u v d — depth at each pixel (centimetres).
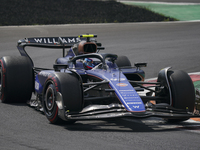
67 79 2144
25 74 2875
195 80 3856
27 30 7894
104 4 12131
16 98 2895
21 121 2250
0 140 1762
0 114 2466
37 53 5931
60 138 1812
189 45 6638
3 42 6594
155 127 2167
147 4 12725
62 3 11850
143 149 1620
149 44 6738
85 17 10219
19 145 1670
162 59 5434
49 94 2242
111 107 2061
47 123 2211
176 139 1823
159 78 2423
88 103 2497
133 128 2117
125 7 11806
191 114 2228
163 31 8219
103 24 9119
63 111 2030
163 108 2242
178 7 11900
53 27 8406
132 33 7950
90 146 1656
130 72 2664
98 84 2192
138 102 2034
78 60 2705
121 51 6072
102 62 2477
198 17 10212
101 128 2095
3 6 10694
